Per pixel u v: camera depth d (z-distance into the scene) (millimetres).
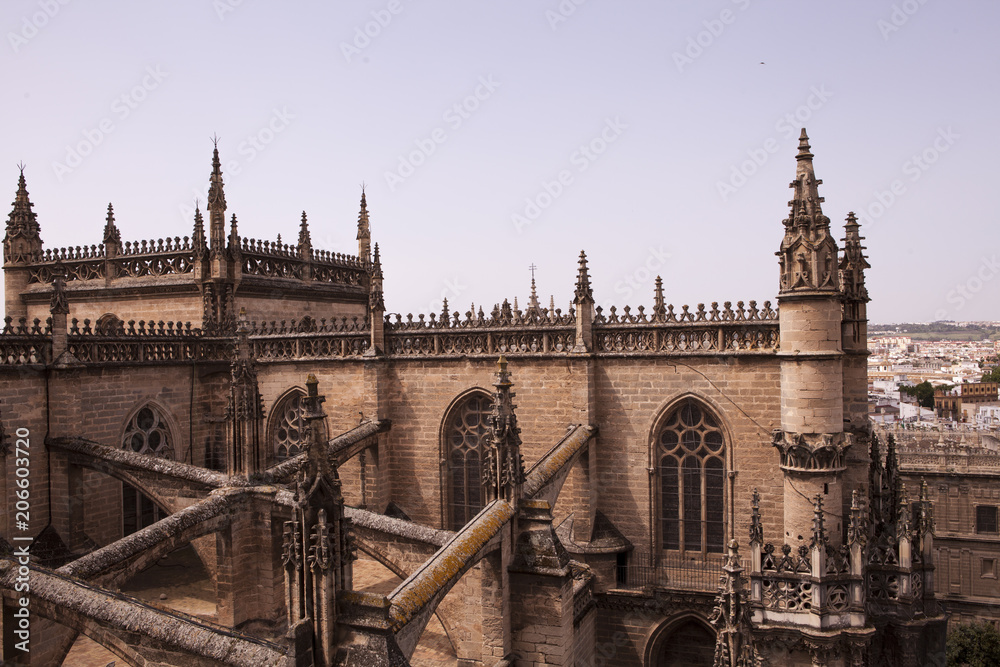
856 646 31281
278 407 48594
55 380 38344
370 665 20266
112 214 55375
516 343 42031
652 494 39281
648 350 39250
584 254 40125
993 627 72688
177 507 35969
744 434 37188
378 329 44906
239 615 33312
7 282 58562
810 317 33406
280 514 33594
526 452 41594
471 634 30594
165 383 45812
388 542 31500
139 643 22734
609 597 38906
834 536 33375
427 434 44312
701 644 38500
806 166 34062
